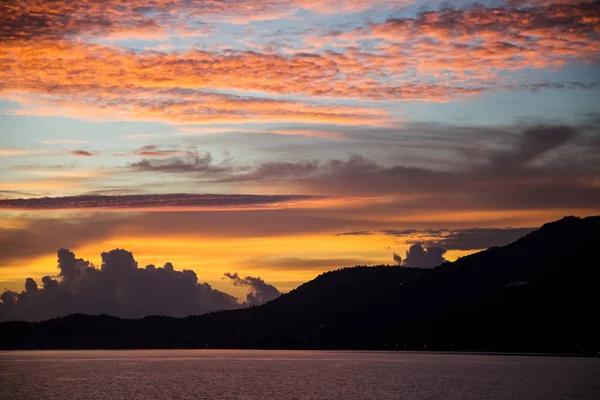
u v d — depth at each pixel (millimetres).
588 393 152750
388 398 144625
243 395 152000
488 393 153375
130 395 153875
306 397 147375
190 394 154750
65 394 157375
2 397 152625
